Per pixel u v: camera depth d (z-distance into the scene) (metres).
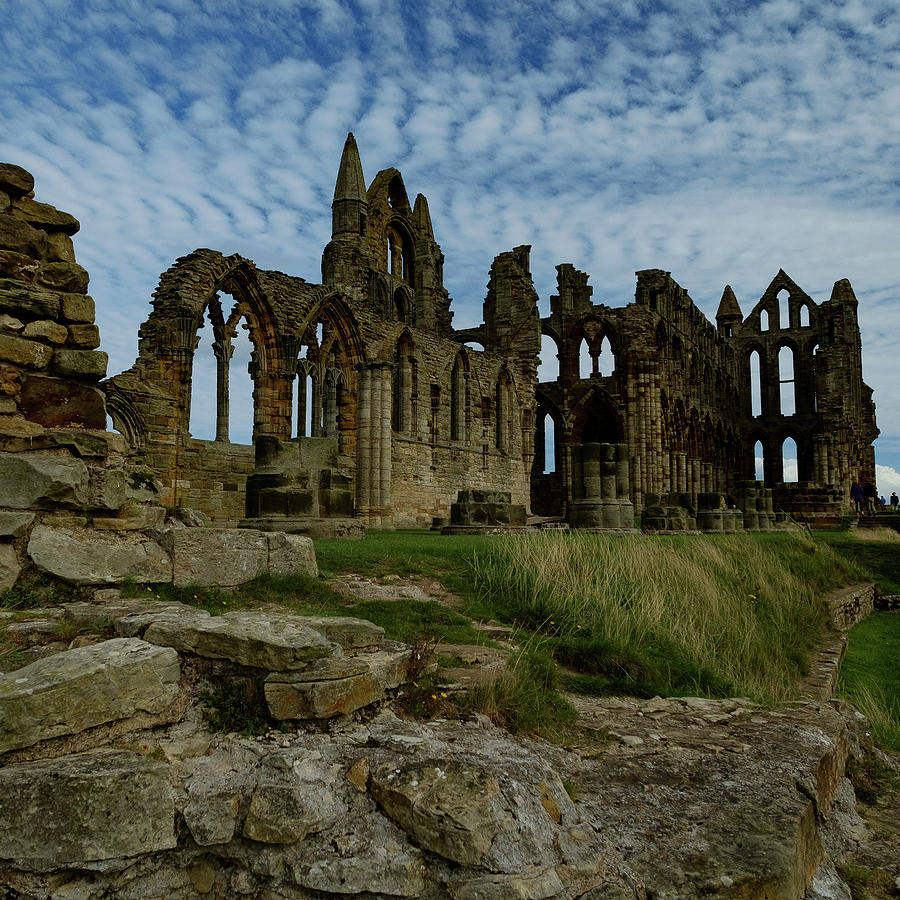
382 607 10.52
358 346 33.84
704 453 76.81
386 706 6.49
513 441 46.91
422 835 4.54
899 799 7.50
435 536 22.58
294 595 10.17
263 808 4.64
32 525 8.37
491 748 5.62
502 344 49.56
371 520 31.47
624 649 10.37
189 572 9.48
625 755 6.48
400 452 35.88
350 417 33.91
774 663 13.31
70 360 9.21
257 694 5.76
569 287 66.81
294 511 19.39
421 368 38.12
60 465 8.66
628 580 14.12
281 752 5.12
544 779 5.14
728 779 5.91
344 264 42.75
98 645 5.73
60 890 4.39
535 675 8.59
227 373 27.91
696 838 4.93
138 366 25.12
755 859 4.68
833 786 6.85
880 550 32.69
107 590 8.43
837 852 6.05
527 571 13.20
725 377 85.19
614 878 4.47
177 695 5.70
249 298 28.41
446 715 6.73
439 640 9.71
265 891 4.52
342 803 4.86
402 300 53.59
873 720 11.70
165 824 4.62
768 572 20.88
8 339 8.80
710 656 12.08
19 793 4.45
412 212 56.66
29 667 5.33
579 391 65.00
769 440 87.31
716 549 20.55
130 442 23.64
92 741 5.12
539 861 4.44
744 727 7.49
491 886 4.24
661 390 63.44
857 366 87.75
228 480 26.50
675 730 7.33
